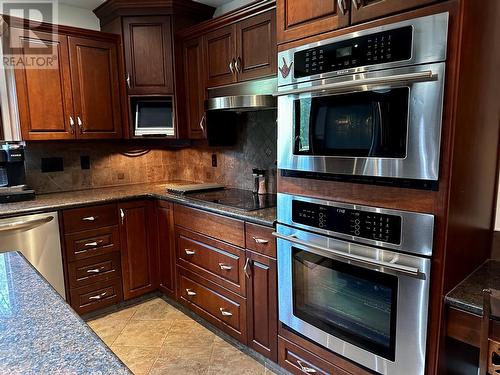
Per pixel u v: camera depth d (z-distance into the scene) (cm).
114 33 296
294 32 163
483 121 136
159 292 309
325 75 150
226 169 312
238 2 282
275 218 192
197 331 252
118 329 255
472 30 119
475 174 136
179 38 288
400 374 142
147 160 353
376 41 132
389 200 136
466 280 139
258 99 220
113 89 296
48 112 266
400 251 135
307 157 162
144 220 290
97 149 322
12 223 226
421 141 124
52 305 93
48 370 66
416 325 134
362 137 140
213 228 231
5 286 105
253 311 209
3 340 76
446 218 122
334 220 155
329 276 163
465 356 143
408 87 124
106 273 275
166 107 303
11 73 250
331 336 167
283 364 196
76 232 257
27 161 287
